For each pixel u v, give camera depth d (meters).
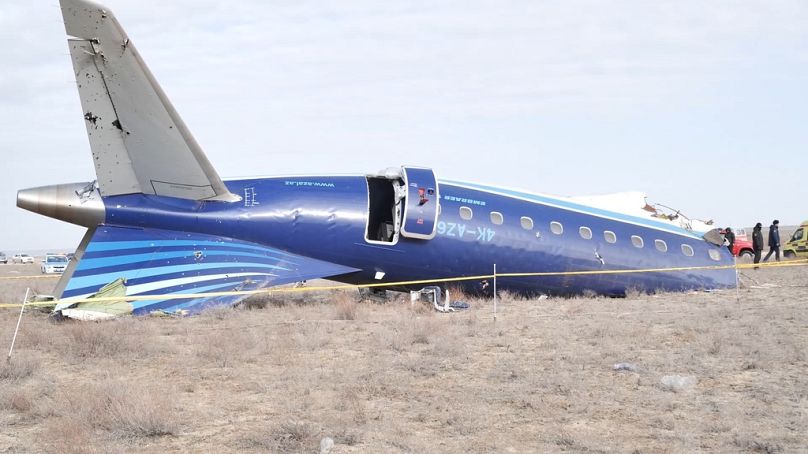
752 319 18.12
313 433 8.77
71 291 19.72
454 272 24.61
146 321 18.91
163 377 12.33
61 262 67.62
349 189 24.11
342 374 12.22
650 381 11.55
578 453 8.11
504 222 25.17
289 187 23.52
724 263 28.00
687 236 28.06
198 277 21.11
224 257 21.70
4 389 11.23
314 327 17.64
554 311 21.36
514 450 8.27
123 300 19.30
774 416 9.42
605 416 9.67
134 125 19.95
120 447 8.34
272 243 22.72
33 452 8.29
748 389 11.04
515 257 25.02
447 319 19.28
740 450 8.16
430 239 24.06
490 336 16.36
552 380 11.62
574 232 26.08
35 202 20.55
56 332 16.98
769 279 33.41
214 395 11.02
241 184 23.14
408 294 25.44
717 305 22.23
